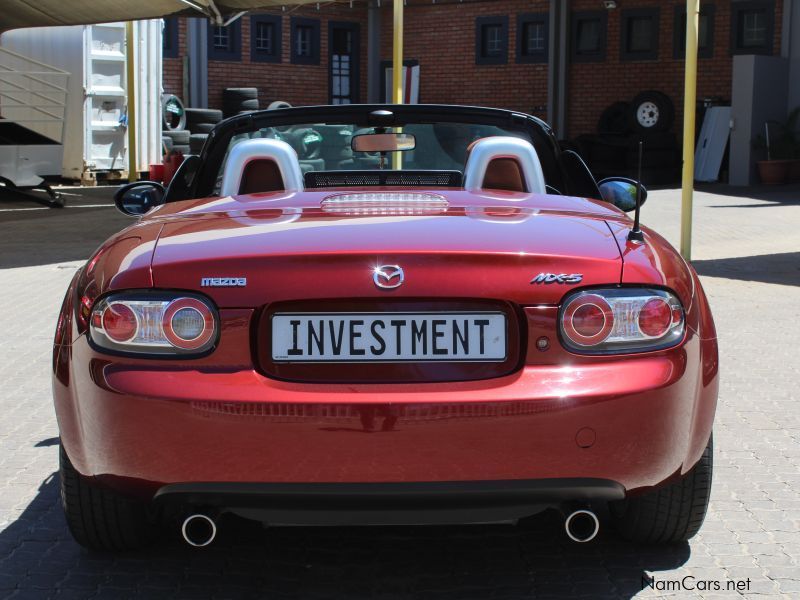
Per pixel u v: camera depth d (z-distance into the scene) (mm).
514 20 27078
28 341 7406
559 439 2895
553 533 3867
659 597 3316
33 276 10648
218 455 2900
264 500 2939
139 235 3299
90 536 3570
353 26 28797
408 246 2979
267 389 2898
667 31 25188
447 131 4539
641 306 2984
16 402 5746
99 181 21641
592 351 2957
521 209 3486
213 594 3377
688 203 11320
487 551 3715
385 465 2877
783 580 3434
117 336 2988
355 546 3775
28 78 19969
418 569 3570
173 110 24594
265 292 2938
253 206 3580
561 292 2951
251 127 4500
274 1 15219
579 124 26547
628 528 3631
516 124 4500
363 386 2916
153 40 21453
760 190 21344
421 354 2955
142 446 2938
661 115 24375
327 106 4445
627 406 2916
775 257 11695
